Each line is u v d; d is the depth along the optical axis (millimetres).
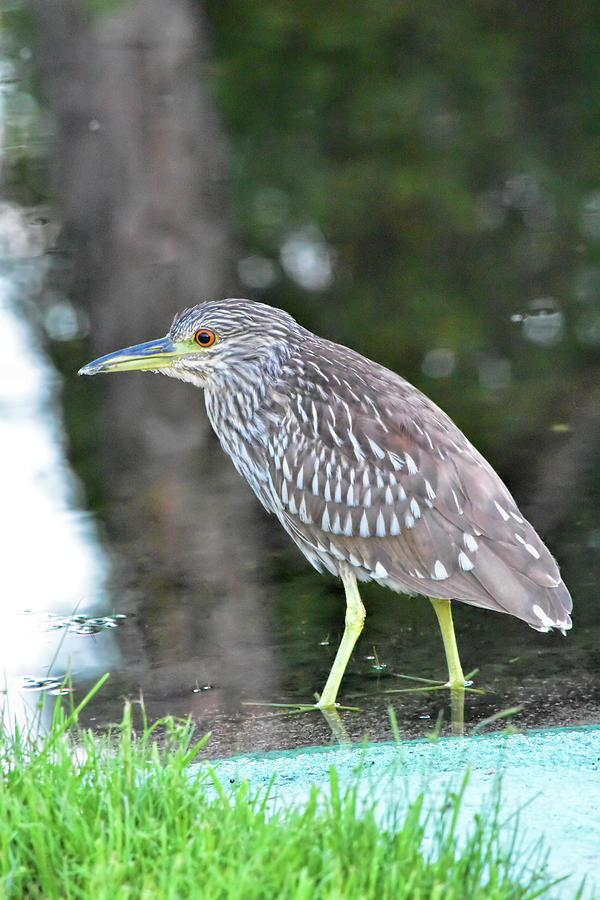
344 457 9695
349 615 9508
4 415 15375
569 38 29141
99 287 19656
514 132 25828
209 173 23406
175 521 12703
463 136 25703
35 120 25781
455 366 16922
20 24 28812
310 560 10367
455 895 5457
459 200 22984
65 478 13805
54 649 10047
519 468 13703
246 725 8633
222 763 7520
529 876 5840
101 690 9305
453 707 8797
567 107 26812
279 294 19672
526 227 21938
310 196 23141
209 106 24469
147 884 5492
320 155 24844
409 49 28891
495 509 9195
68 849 5891
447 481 9312
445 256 20922
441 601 9398
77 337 17953
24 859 5855
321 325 18578
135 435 14961
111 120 22391
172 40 22953
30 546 12125
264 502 10773
